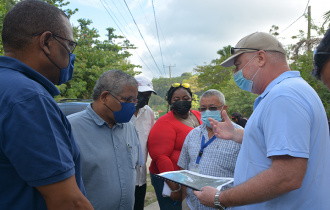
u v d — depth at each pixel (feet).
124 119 6.38
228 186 6.42
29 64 3.65
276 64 4.90
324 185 4.17
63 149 3.37
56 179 3.16
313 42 25.18
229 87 60.75
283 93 4.09
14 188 3.15
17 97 3.05
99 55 33.50
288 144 3.76
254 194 3.97
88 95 32.04
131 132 7.31
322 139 4.17
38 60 3.67
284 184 3.80
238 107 47.57
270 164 4.30
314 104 4.13
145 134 10.52
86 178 5.87
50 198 3.19
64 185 3.25
